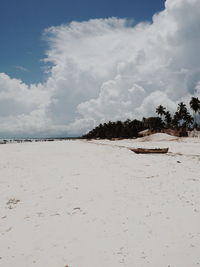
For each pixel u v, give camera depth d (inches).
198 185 410.9
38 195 370.9
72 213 293.9
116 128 4419.3
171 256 197.2
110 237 230.8
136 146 1525.6
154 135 2691.9
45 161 755.4
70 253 205.8
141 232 239.0
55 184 434.9
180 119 3934.5
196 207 303.1
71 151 1104.8
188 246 211.3
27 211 305.4
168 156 845.2
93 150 1135.0
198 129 3745.1
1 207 322.7
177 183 426.0
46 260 197.0
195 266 184.1
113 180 454.9
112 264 188.2
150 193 366.9
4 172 565.9
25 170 589.9
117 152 1007.0
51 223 267.1
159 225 253.4
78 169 584.7
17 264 192.9
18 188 414.6
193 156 850.8
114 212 292.0
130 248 210.5
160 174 504.1
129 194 362.9
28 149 1269.7
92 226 255.9
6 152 1088.8
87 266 187.0
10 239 233.9
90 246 216.1
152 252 203.5
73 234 239.8
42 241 228.2
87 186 414.9
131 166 611.8
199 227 246.8
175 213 284.5
